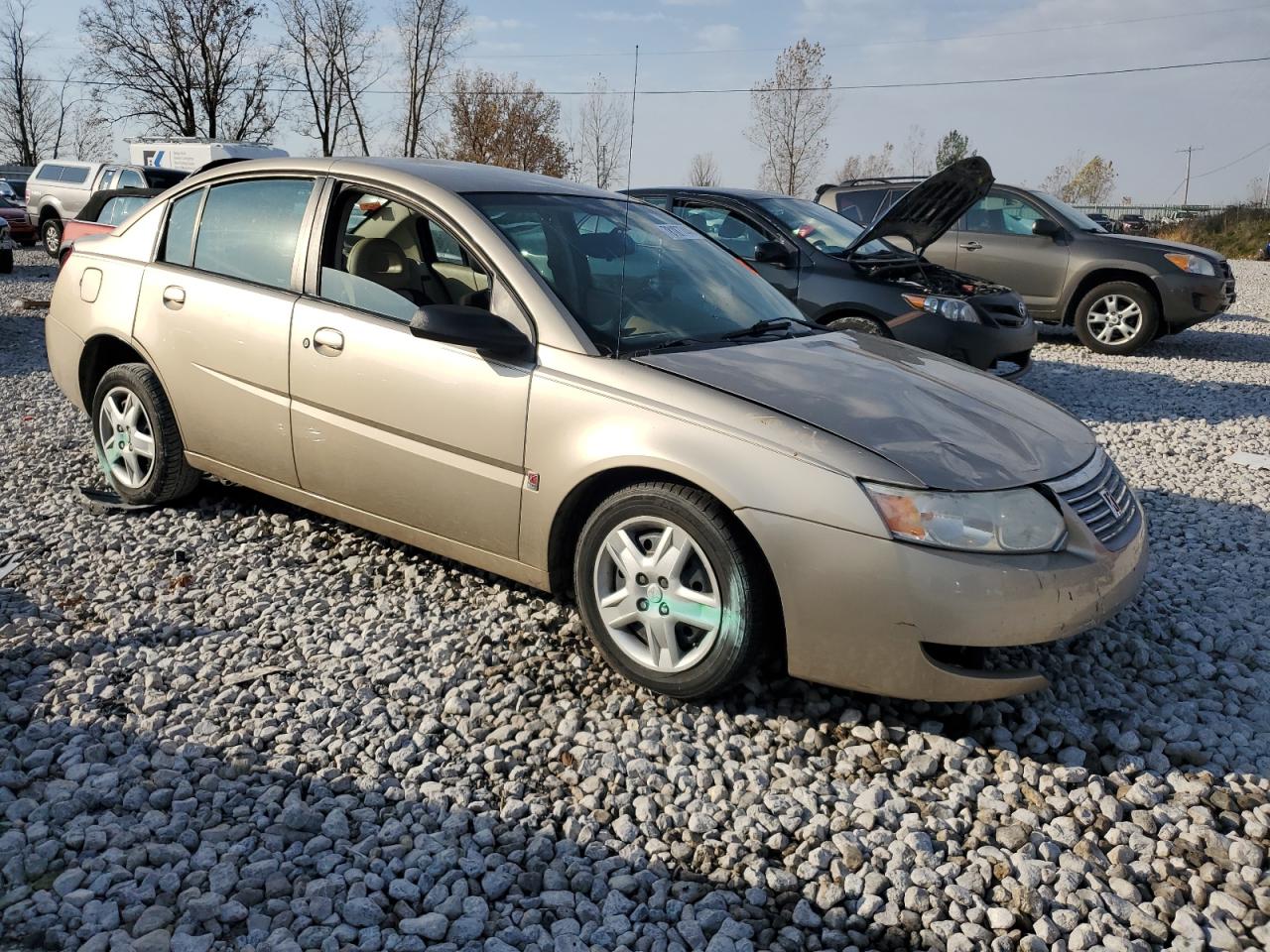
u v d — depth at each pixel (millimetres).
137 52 42719
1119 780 2984
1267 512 5539
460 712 3217
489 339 3369
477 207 3816
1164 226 37125
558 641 3680
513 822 2709
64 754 2902
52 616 3752
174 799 2730
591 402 3307
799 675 3096
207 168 4672
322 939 2268
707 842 2646
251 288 4227
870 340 4195
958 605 2875
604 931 2326
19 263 19766
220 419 4340
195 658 3492
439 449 3656
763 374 3391
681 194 8586
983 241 11656
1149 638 3924
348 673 3426
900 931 2381
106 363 4996
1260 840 2734
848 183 11969
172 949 2211
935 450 3061
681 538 3162
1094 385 9523
